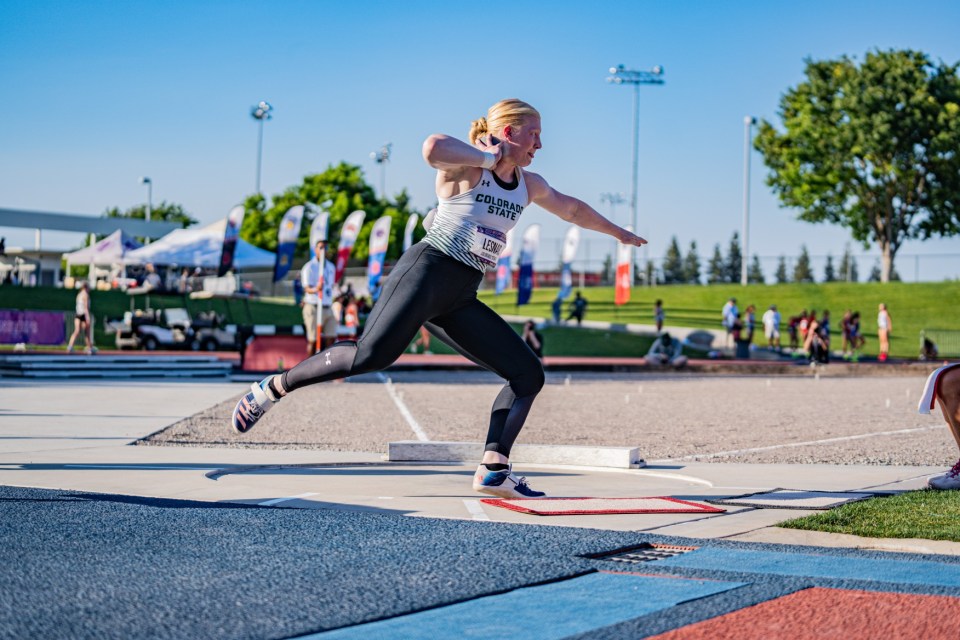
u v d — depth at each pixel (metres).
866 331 46.12
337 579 3.37
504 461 5.42
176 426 10.14
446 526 4.45
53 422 10.35
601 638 2.74
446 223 5.10
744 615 2.99
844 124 55.81
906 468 7.29
